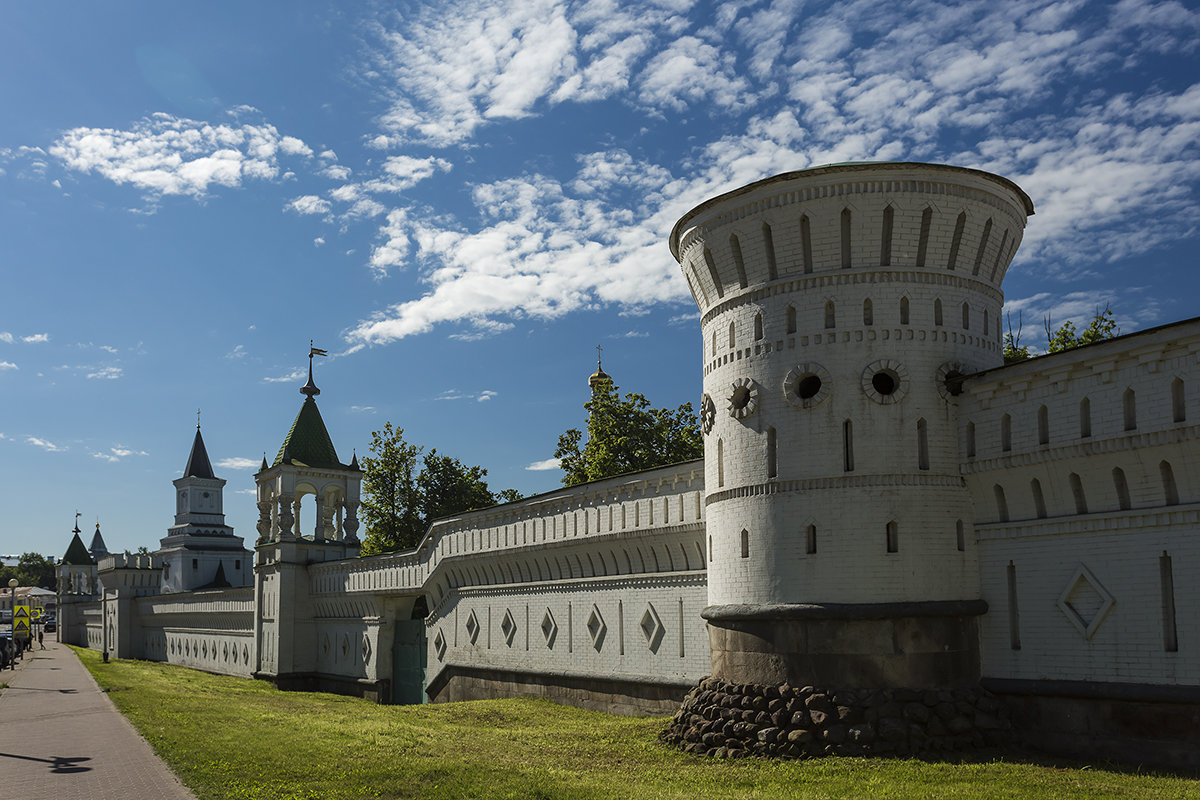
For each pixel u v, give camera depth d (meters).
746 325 32.22
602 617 42.09
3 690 52.91
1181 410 24.70
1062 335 54.88
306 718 38.56
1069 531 27.25
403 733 33.41
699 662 36.59
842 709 27.52
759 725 28.25
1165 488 25.23
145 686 54.22
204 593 91.88
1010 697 28.19
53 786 23.36
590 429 76.69
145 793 22.36
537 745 30.86
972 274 31.58
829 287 30.64
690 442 74.38
